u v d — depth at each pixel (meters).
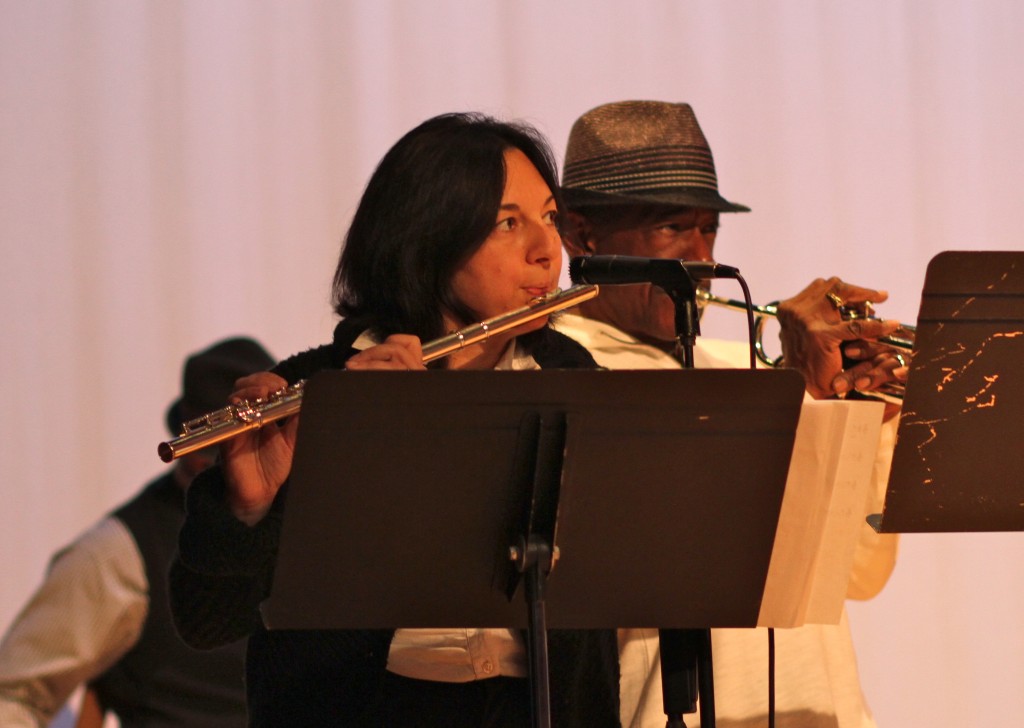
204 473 6.86
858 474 6.57
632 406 6.05
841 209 14.97
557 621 6.47
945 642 15.05
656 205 9.06
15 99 13.55
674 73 14.66
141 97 13.79
